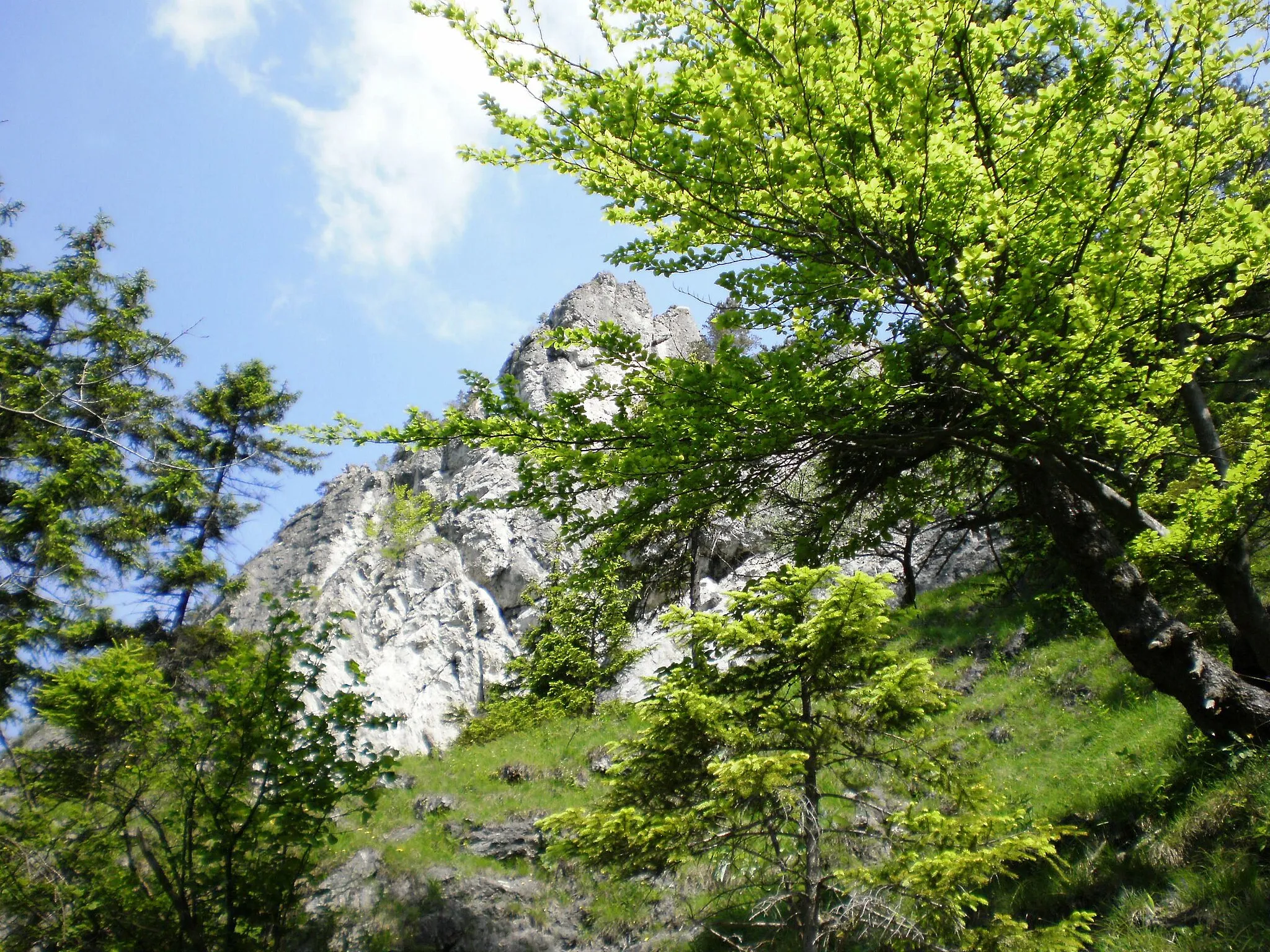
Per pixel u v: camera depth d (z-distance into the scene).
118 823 6.47
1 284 16.98
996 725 12.00
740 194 5.38
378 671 25.84
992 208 5.23
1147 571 6.96
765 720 6.02
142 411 17.33
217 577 18.44
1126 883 6.51
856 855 6.91
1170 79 5.35
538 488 6.70
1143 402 5.92
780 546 9.88
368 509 36.50
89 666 6.89
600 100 4.80
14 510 14.91
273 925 6.45
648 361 6.28
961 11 5.01
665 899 11.55
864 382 6.25
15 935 6.19
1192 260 5.38
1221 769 6.75
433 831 14.59
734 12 4.67
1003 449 7.22
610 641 21.86
